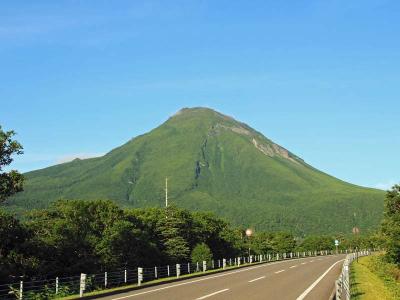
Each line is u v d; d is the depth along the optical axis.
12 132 29.08
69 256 40.16
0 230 34.28
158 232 61.72
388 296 26.73
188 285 29.77
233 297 22.39
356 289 26.02
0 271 32.47
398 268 54.66
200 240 69.88
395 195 59.41
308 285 29.23
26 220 43.84
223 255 78.31
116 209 51.56
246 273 42.00
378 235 60.94
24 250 35.69
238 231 104.00
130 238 49.19
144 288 28.67
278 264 60.47
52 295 27.33
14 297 31.05
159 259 56.16
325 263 61.34
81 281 24.64
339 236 178.12
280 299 21.70
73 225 44.72
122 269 46.62
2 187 29.25
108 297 23.38
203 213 79.50
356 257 69.12
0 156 28.77
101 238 46.59
